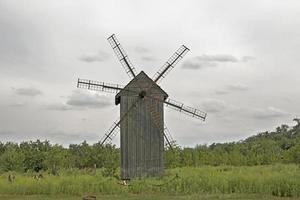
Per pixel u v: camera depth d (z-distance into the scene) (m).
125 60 52.56
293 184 36.31
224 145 105.62
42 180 43.81
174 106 51.25
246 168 57.34
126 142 48.62
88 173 52.56
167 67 53.38
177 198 34.06
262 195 35.69
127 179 46.69
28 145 91.25
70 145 85.69
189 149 84.88
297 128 141.00
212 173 45.84
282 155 85.62
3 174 60.47
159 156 48.84
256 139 123.12
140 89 49.56
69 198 36.12
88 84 50.84
